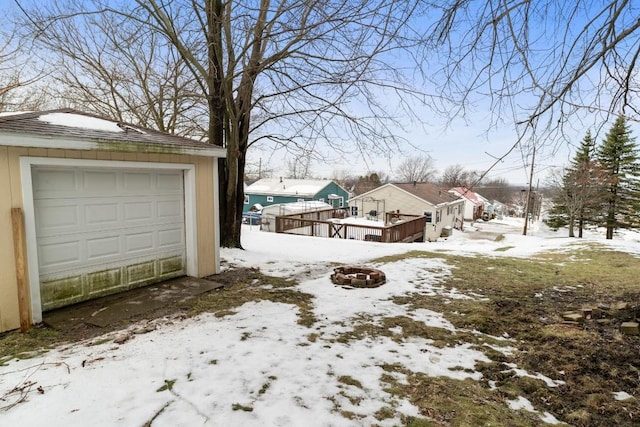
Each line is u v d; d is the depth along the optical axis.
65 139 3.82
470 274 6.86
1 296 3.52
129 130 5.05
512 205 51.06
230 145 8.23
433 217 24.34
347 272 6.38
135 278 5.01
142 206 5.03
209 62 7.80
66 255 4.20
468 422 2.28
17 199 3.59
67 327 3.71
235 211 8.69
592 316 4.38
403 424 2.24
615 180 17.69
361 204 26.94
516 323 4.21
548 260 9.28
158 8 6.80
